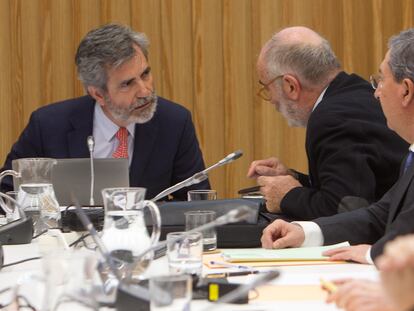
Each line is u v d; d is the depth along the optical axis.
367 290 1.80
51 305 1.96
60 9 6.65
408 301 1.30
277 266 2.97
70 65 6.67
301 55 4.43
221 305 2.33
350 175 3.94
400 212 3.28
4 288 2.60
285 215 4.14
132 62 4.83
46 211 3.81
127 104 4.86
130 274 2.54
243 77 6.85
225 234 3.42
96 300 2.02
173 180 5.10
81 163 4.35
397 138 4.08
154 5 6.73
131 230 2.70
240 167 6.86
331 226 3.43
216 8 6.81
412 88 3.53
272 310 2.27
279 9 6.85
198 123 6.83
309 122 4.18
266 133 6.87
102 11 6.69
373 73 6.91
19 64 6.61
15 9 6.60
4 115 6.61
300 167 6.90
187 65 6.80
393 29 6.91
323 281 2.44
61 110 5.09
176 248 2.69
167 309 1.95
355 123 4.04
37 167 3.83
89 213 3.65
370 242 3.50
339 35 6.90
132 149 5.02
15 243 3.52
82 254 1.98
